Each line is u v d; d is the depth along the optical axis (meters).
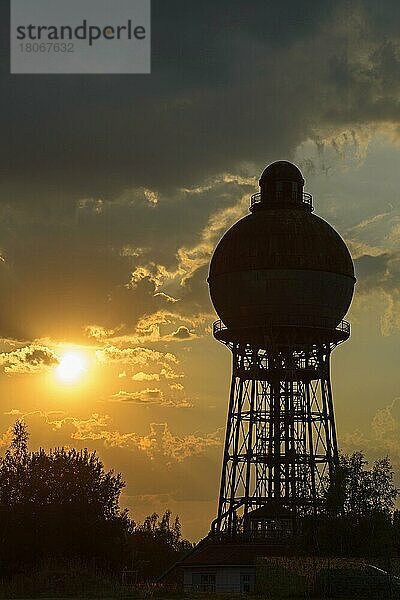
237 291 107.06
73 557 101.62
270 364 108.69
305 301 106.00
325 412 109.50
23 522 104.06
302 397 110.75
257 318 106.56
